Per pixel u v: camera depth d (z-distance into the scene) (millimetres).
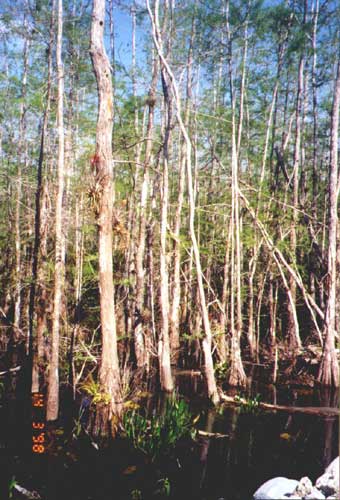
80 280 11992
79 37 13703
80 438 7797
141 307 13188
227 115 15836
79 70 14047
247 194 15922
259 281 17266
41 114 12727
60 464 6820
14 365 13414
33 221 16438
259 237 15578
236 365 12367
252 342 15719
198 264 10641
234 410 9984
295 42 14570
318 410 10008
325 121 20172
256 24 13977
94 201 8195
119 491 6031
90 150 12406
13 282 15703
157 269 16484
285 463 7098
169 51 13398
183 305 18625
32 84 14352
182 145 15688
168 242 15828
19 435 7914
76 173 13547
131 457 7090
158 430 7379
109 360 8141
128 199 15906
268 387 12250
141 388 11336
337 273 13992
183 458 7184
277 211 15672
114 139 14781
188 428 8422
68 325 11703
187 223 17578
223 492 6043
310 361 13789
